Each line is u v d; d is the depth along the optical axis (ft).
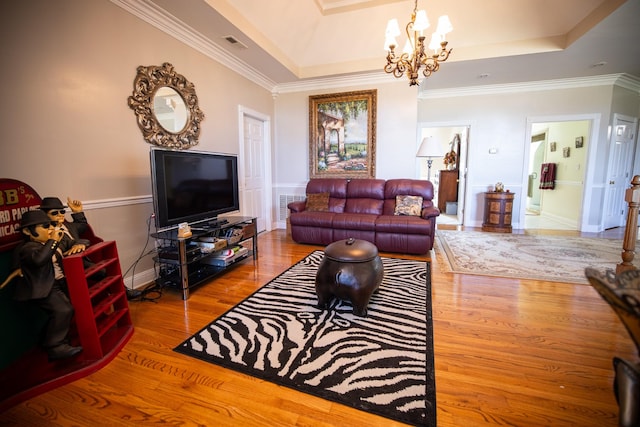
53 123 6.50
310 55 14.42
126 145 8.21
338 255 7.02
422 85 16.43
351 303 7.42
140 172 8.67
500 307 7.32
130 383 4.79
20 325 5.31
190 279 8.47
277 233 16.17
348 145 15.89
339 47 13.80
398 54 13.42
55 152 6.57
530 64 13.38
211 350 5.62
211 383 4.76
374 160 15.51
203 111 11.10
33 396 4.51
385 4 11.63
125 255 8.33
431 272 9.92
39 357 5.28
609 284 2.75
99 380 4.86
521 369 5.01
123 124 8.09
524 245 13.38
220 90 12.03
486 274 9.66
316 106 16.14
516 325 6.46
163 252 8.23
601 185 16.28
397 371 4.98
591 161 16.12
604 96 15.49
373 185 14.44
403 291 8.34
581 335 6.05
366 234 12.39
